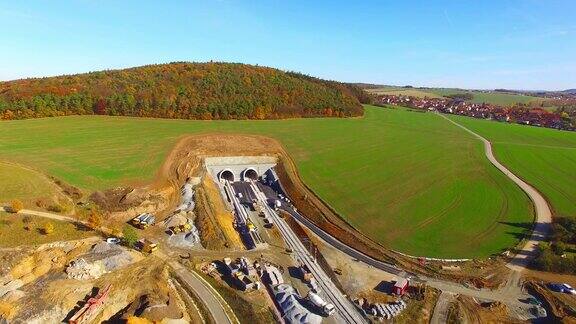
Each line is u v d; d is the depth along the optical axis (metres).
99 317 54.91
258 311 58.72
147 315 55.00
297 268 70.38
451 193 101.12
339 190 100.69
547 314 61.09
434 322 58.53
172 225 79.19
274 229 83.62
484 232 83.12
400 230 83.06
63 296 55.78
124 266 64.50
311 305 60.25
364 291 64.62
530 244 79.06
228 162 113.00
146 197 86.00
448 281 67.88
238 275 65.50
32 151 101.25
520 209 93.19
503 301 63.47
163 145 114.88
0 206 72.38
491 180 109.94
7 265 58.50
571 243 79.50
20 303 53.66
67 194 82.19
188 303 59.84
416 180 108.44
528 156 133.88
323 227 84.94
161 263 67.56
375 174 111.69
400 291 63.78
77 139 113.88
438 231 83.06
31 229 67.38
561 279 69.31
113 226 74.31
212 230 77.75
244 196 100.69
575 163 128.38
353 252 76.00
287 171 110.00
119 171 96.69
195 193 92.44
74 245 66.25
